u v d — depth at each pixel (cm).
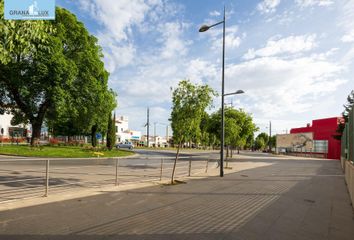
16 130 5966
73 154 2428
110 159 2359
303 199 847
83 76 2683
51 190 830
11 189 826
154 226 524
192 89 1159
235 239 467
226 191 941
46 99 2606
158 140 11131
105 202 704
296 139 5750
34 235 449
